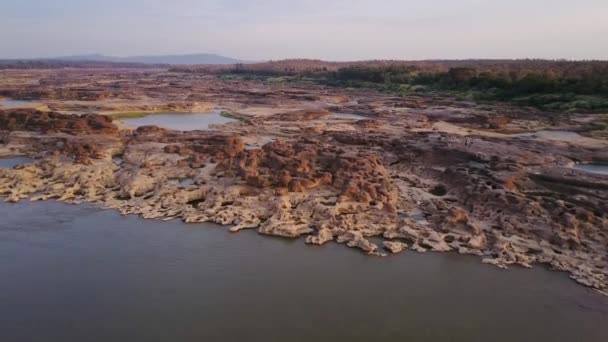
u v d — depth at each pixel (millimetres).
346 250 42812
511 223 45281
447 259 41188
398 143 77188
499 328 32156
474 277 38375
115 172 63688
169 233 45750
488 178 55469
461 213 46375
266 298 35406
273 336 31062
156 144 79250
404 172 65750
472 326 32344
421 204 52125
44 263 40062
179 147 74562
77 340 30719
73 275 38312
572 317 33344
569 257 40469
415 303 34969
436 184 59875
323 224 46094
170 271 39031
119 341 30609
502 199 48562
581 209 45688
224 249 42781
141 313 33531
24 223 47656
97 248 42719
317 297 35594
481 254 41750
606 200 49750
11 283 37031
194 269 39375
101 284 37062
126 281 37531
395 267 39969
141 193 56500
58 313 33500
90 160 67625
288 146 66500
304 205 50031
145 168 64188
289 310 33969
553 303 34906
